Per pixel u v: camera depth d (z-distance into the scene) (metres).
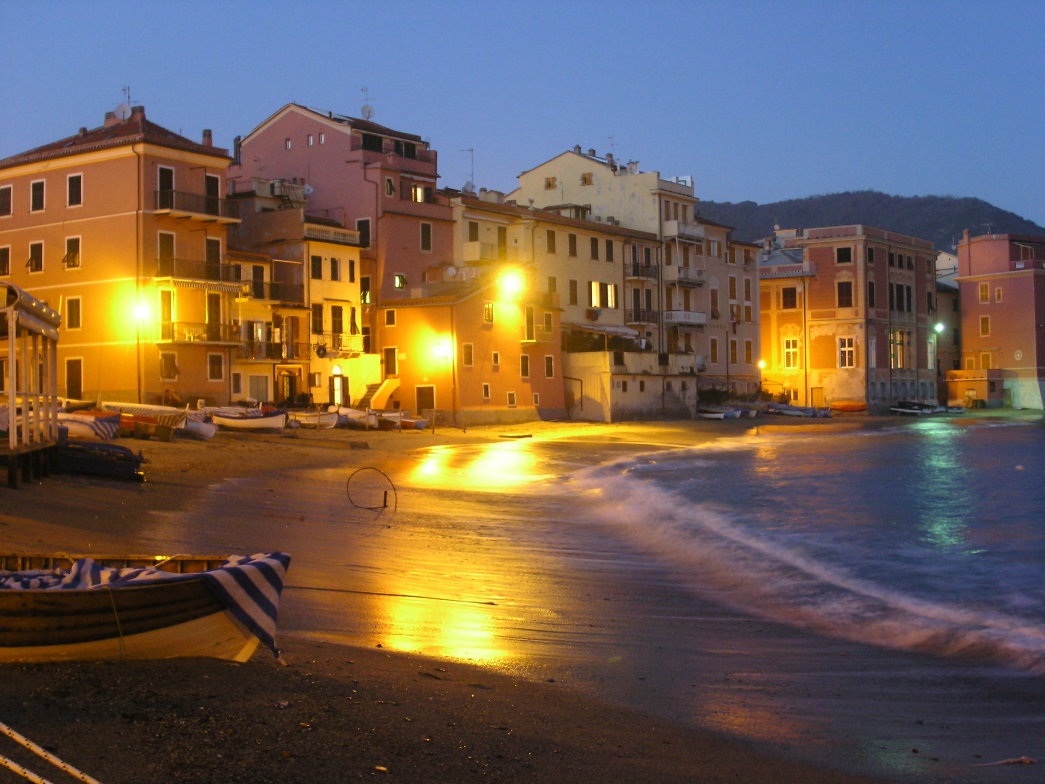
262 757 8.30
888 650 14.69
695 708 11.58
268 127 74.88
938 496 34.25
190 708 9.16
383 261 69.50
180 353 55.88
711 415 86.12
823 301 107.94
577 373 76.94
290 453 44.19
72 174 56.59
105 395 55.16
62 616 9.67
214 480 33.31
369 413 59.72
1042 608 16.91
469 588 18.08
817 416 95.62
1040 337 123.12
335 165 71.56
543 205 94.19
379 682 11.00
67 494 25.58
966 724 11.29
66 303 56.72
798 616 16.91
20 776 7.43
